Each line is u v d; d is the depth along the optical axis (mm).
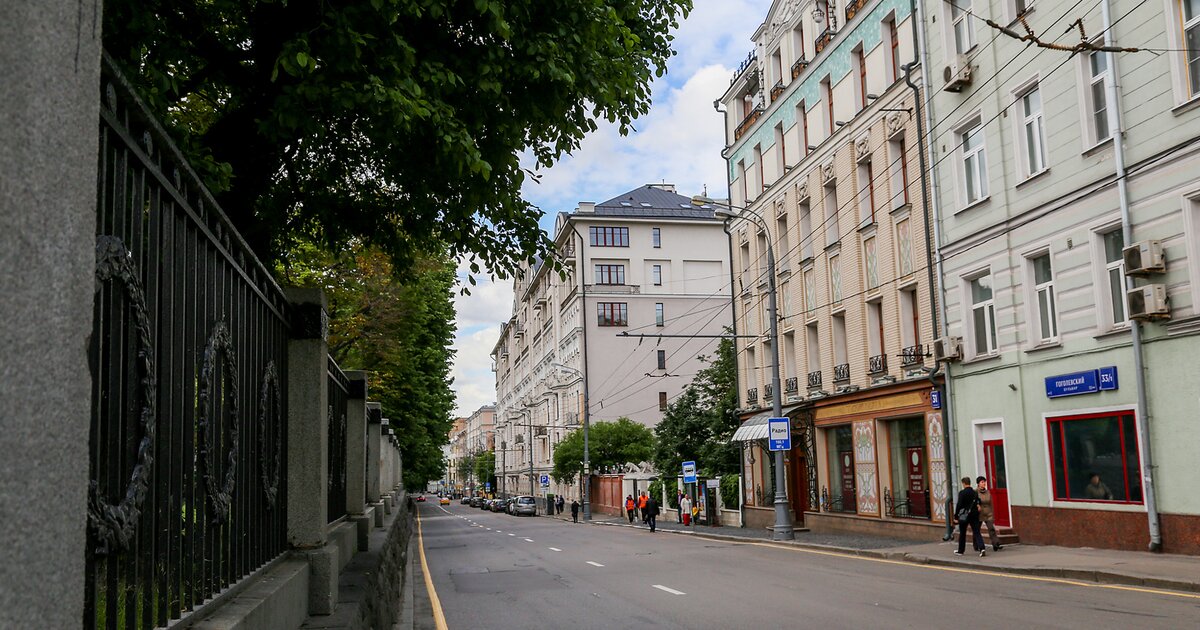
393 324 27750
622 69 8359
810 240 30891
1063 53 18266
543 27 7684
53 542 1438
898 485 25484
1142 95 16234
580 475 65625
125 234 2594
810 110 30781
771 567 18594
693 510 41812
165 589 2947
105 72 2340
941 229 22719
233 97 8484
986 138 20891
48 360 1435
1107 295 17344
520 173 8500
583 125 8633
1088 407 17688
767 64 34812
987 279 21156
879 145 25906
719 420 43969
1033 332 19422
